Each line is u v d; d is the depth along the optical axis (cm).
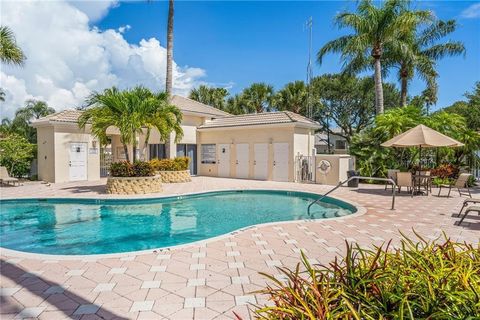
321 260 546
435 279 199
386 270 215
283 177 1991
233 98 3781
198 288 434
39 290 430
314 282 201
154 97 1562
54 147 1833
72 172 1911
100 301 397
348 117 3703
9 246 780
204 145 2406
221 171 2302
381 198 1301
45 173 1900
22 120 2894
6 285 447
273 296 217
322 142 4475
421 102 2939
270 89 3691
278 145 2012
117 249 759
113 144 2394
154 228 959
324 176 1820
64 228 952
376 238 687
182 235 884
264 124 2020
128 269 504
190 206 1298
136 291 425
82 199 1296
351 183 1695
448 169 1720
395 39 2017
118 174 1444
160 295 413
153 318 356
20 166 2064
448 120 1803
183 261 541
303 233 730
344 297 184
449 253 250
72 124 1884
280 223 834
